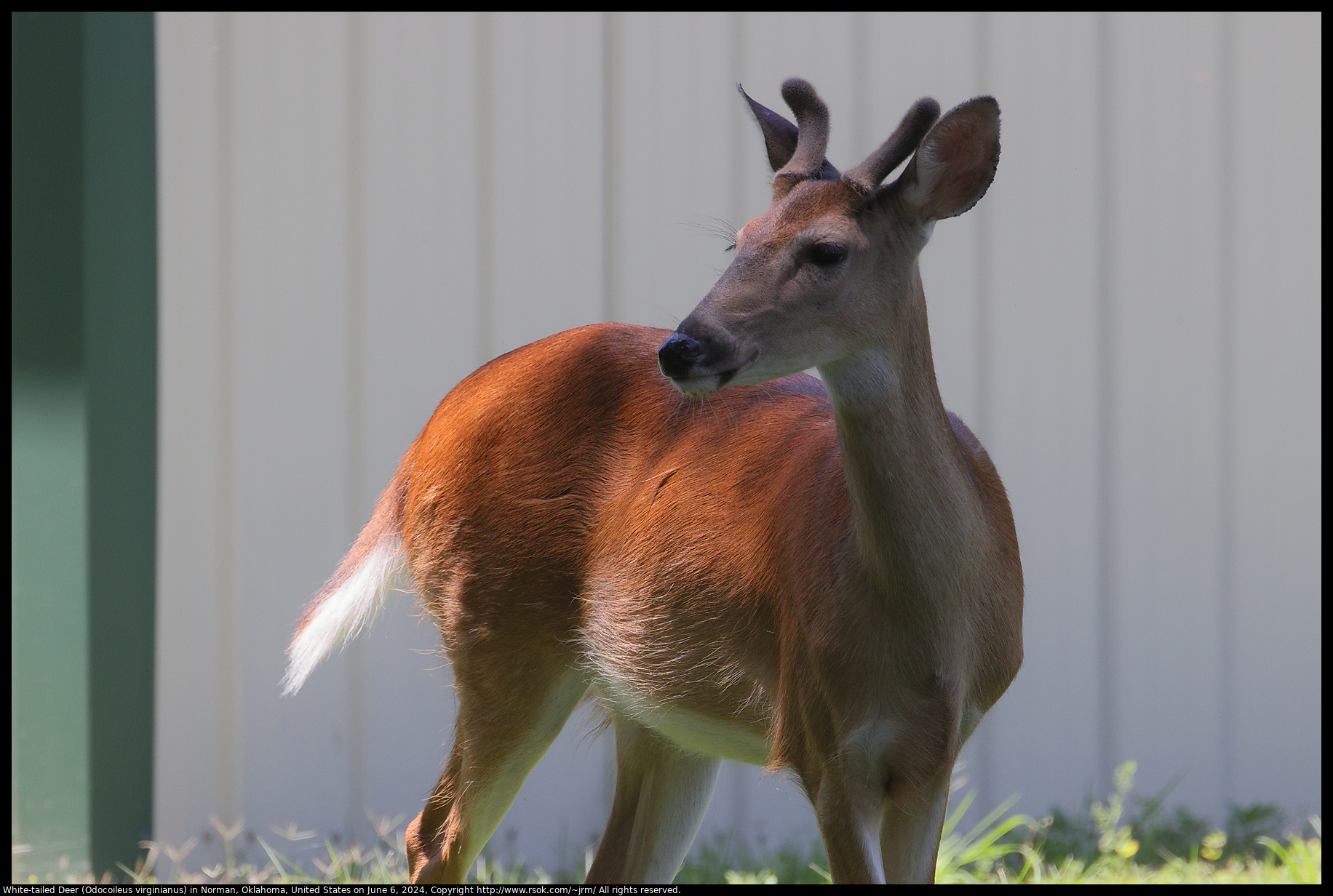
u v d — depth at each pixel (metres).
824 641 7.65
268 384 14.82
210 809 14.52
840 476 7.89
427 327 14.95
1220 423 14.64
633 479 9.07
